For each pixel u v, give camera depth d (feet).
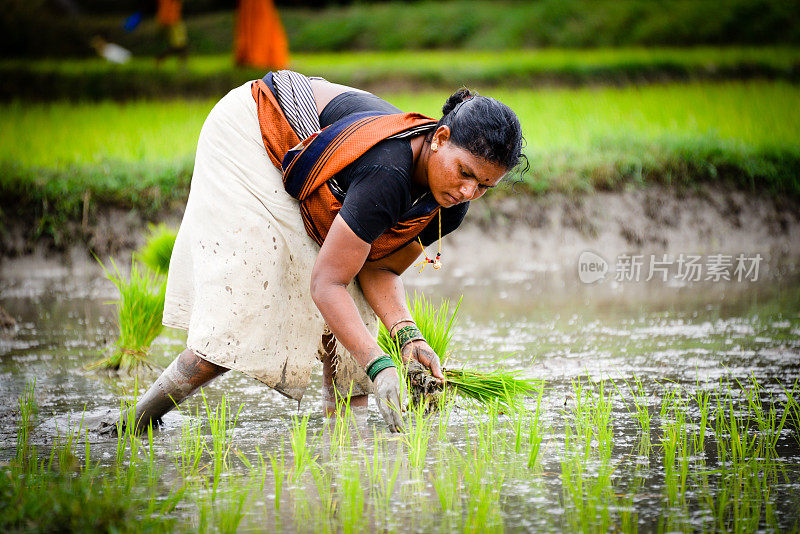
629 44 115.75
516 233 52.95
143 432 18.97
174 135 59.62
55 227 48.78
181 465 16.97
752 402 21.42
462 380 20.02
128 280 41.22
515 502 14.96
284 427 19.84
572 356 26.81
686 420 20.12
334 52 120.88
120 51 103.60
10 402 21.91
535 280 43.88
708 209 54.75
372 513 14.46
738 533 13.62
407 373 18.95
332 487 15.71
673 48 112.27
